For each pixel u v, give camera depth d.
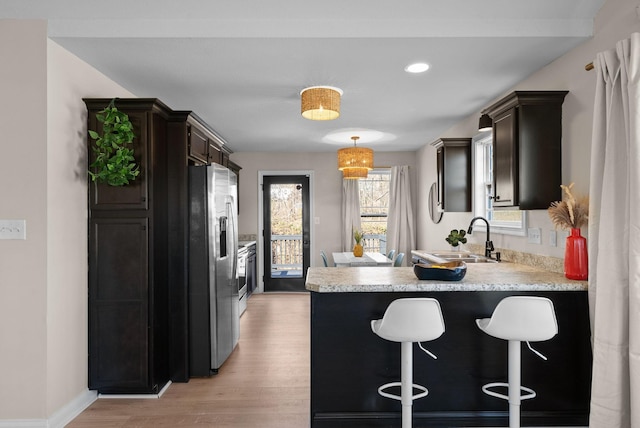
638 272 1.85
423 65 2.79
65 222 2.49
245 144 5.83
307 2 2.28
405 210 6.41
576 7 2.30
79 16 2.32
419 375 2.38
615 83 1.99
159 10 2.31
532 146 2.63
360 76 3.00
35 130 2.32
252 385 2.96
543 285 2.22
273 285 6.53
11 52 2.32
